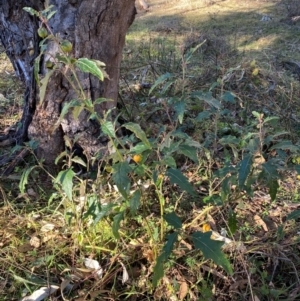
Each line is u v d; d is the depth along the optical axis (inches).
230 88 137.8
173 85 134.0
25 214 89.6
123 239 82.3
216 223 88.4
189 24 229.1
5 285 76.0
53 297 73.4
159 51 173.5
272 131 118.8
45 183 99.5
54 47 92.5
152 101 138.6
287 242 83.6
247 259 78.7
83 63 63.4
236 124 121.6
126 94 140.8
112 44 97.5
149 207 89.3
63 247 82.4
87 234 82.7
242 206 86.0
